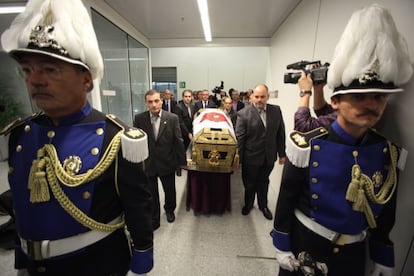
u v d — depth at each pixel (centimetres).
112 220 65
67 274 59
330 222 73
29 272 62
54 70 51
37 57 50
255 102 204
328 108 122
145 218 69
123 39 306
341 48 65
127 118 331
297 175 79
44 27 50
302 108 115
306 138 77
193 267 158
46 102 53
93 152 59
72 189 56
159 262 162
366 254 84
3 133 65
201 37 393
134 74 355
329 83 70
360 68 60
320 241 76
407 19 83
